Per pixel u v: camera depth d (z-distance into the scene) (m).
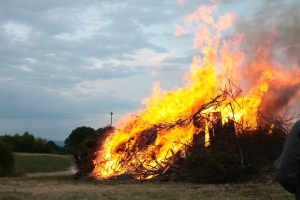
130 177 13.41
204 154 12.26
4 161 24.72
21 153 75.19
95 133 16.36
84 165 15.20
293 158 3.15
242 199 8.50
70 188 11.03
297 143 3.17
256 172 12.00
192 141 13.80
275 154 12.77
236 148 12.58
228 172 11.54
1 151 24.59
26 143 81.75
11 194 9.90
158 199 8.69
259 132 13.14
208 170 11.67
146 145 14.51
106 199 8.84
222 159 11.75
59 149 94.50
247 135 12.91
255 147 12.70
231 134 13.11
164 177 12.61
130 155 14.51
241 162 11.88
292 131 3.25
